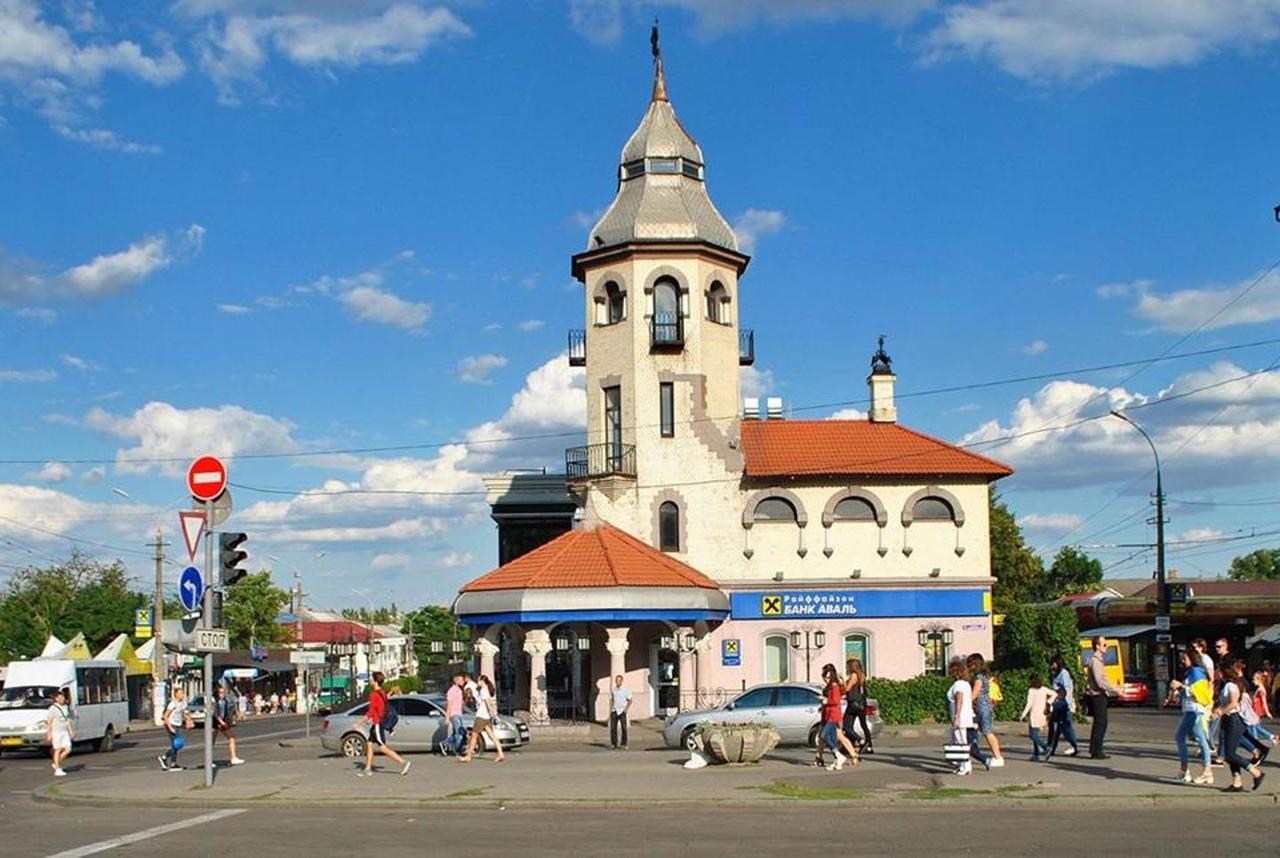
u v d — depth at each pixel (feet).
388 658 522.88
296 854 50.52
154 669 209.05
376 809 67.21
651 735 125.18
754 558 151.53
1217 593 248.52
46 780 94.68
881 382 165.58
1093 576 353.10
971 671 77.61
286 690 305.94
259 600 354.95
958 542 152.87
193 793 73.97
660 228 153.99
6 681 124.36
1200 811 60.59
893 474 152.05
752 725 85.66
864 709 90.74
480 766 88.12
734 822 59.26
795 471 151.64
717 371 154.92
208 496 75.56
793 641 150.00
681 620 137.39
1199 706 68.03
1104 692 81.97
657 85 161.38
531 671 142.20
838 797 65.16
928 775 74.69
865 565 152.05
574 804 66.39
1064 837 52.19
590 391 156.76
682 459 152.35
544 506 189.88
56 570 255.29
